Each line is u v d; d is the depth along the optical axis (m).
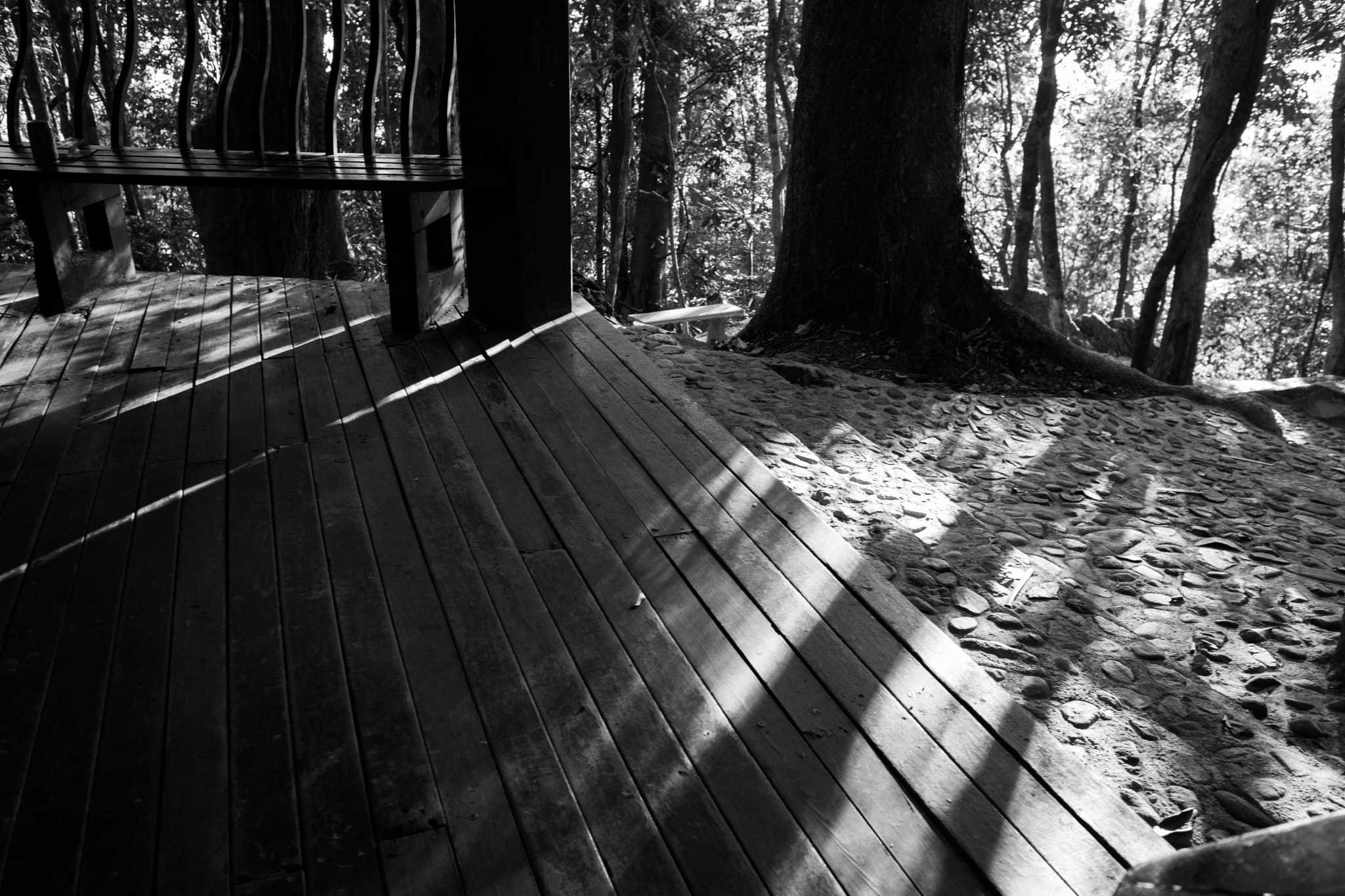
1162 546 5.07
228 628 2.83
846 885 2.04
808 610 2.98
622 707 2.54
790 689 2.63
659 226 17.80
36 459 3.82
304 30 4.95
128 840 2.11
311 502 3.52
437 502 3.54
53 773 2.29
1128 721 3.22
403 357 4.90
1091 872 2.08
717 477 3.78
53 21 18.94
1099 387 7.88
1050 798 2.28
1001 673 3.39
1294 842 0.97
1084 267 33.16
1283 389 9.74
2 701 2.52
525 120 4.90
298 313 5.53
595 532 3.37
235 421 4.18
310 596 2.98
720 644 2.81
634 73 15.83
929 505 4.66
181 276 6.16
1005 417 6.83
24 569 3.10
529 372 4.73
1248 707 3.50
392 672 2.65
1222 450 7.23
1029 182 15.80
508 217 5.07
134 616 2.88
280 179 4.66
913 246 7.39
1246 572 4.84
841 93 7.41
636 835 2.15
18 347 4.95
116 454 3.87
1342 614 4.41
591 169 18.08
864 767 2.37
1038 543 4.86
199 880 2.01
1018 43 19.55
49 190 5.24
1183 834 2.60
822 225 7.70
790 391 6.33
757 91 22.91
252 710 2.50
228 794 2.24
